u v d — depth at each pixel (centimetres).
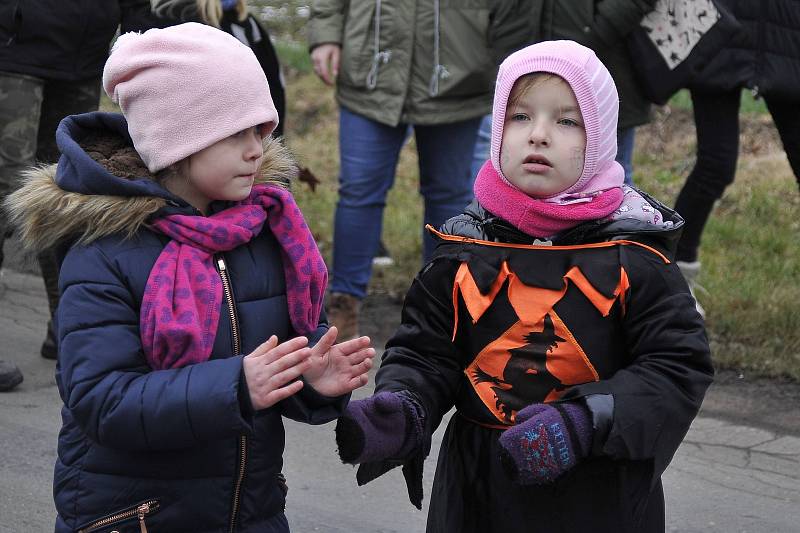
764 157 818
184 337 223
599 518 244
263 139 250
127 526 229
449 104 546
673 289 246
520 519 249
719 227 713
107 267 228
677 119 877
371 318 614
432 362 260
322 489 411
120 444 219
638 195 257
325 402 236
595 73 252
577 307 246
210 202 247
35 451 431
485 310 251
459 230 262
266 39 508
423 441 249
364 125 551
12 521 374
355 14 544
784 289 618
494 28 516
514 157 252
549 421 229
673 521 384
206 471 231
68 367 223
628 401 232
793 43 536
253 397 216
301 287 245
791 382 512
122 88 235
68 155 230
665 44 507
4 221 458
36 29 465
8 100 464
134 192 228
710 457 438
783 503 399
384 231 750
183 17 477
